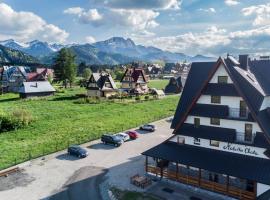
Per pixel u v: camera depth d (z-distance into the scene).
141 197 33.22
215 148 36.38
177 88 135.75
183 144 39.28
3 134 58.97
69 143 53.25
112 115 79.06
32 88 114.12
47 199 33.06
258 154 32.78
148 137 58.28
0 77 152.00
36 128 63.81
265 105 35.56
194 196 33.47
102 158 45.97
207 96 36.84
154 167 38.72
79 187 35.94
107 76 115.19
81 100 101.75
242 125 34.06
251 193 31.36
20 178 38.69
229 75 34.22
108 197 33.34
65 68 142.38
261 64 40.66
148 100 107.00
